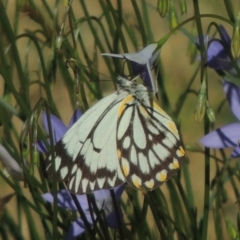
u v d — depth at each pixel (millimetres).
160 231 575
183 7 567
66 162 559
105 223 566
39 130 563
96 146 561
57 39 576
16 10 595
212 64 587
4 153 572
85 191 556
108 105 569
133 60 548
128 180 558
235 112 586
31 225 589
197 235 587
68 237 570
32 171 556
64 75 595
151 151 561
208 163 574
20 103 563
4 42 592
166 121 564
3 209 579
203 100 562
